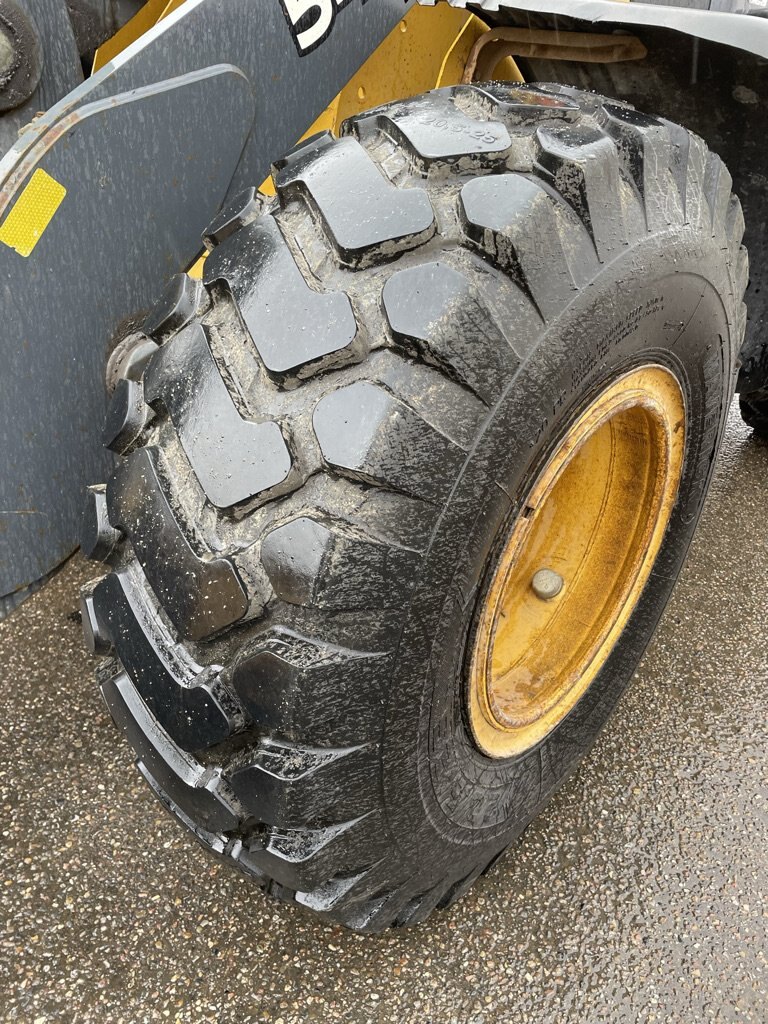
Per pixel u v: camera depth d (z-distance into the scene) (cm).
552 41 159
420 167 101
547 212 100
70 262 117
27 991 137
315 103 137
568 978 144
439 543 97
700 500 166
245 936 146
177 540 98
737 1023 140
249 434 95
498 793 138
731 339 146
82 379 125
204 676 100
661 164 118
